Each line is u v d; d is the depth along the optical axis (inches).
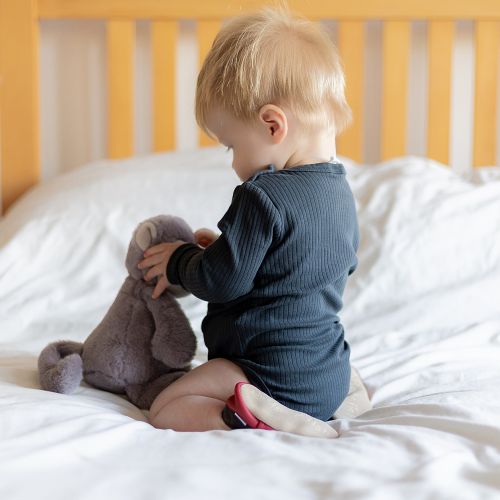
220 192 66.7
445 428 33.0
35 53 79.6
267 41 39.1
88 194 66.0
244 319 37.3
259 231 36.1
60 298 56.7
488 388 41.1
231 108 39.2
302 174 37.7
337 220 38.1
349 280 58.9
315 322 37.9
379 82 84.3
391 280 58.4
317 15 79.4
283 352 37.0
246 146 39.6
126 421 34.3
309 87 38.8
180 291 41.0
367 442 30.8
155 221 41.4
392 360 47.4
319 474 27.3
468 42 84.0
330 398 38.3
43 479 26.3
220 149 74.8
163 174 68.6
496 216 63.4
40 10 79.7
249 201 36.4
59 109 84.6
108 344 40.6
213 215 64.7
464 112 85.2
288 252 36.6
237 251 36.0
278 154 39.3
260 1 78.1
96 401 38.1
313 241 36.9
